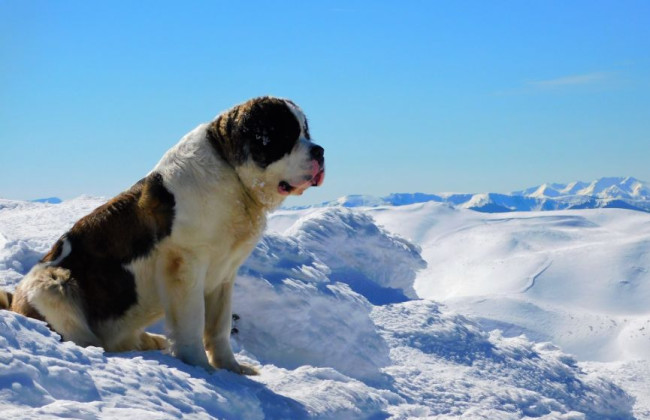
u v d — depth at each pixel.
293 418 5.66
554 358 10.70
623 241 60.38
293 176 6.06
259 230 6.27
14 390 3.97
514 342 10.83
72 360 4.67
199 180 5.98
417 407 7.22
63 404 3.94
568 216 84.44
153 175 6.14
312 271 9.31
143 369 4.96
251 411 5.41
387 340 9.79
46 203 12.88
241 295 8.46
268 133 5.96
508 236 73.12
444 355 9.76
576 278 53.97
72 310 6.05
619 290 50.44
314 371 6.76
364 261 12.27
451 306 38.03
